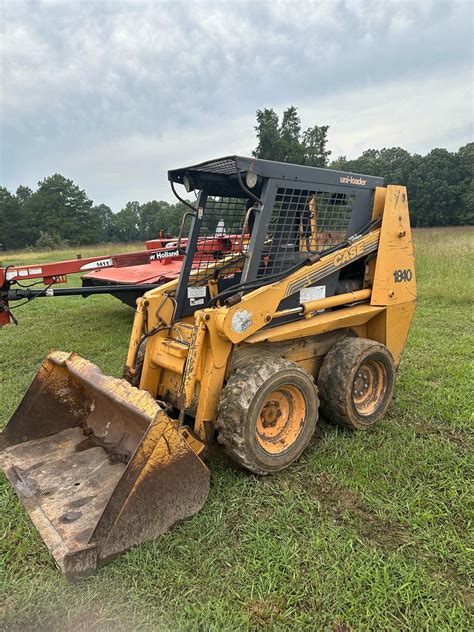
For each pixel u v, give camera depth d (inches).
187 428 126.2
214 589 98.3
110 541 102.3
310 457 146.7
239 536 113.2
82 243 2785.4
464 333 284.8
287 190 141.0
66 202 2859.3
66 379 150.6
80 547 99.9
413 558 105.7
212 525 115.1
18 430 143.6
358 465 140.9
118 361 252.2
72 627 90.5
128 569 102.3
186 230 238.5
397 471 137.9
